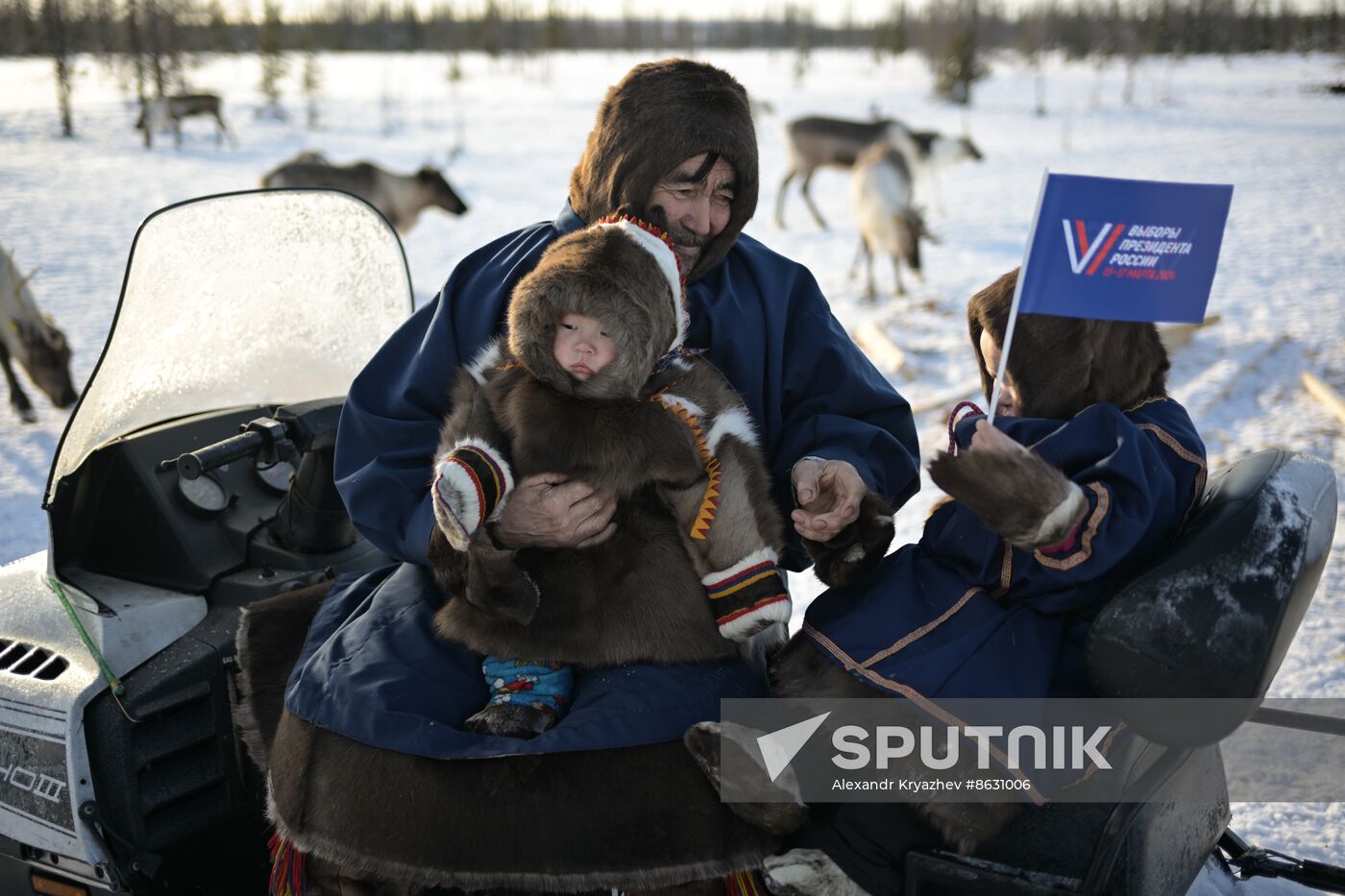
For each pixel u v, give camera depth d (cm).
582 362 195
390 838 194
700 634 206
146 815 232
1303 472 187
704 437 204
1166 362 203
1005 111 3145
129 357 263
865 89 4159
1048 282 184
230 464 272
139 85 3000
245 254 281
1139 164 1912
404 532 229
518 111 3203
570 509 199
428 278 1142
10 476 620
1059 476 173
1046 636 191
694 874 191
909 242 1075
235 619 252
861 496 206
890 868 188
